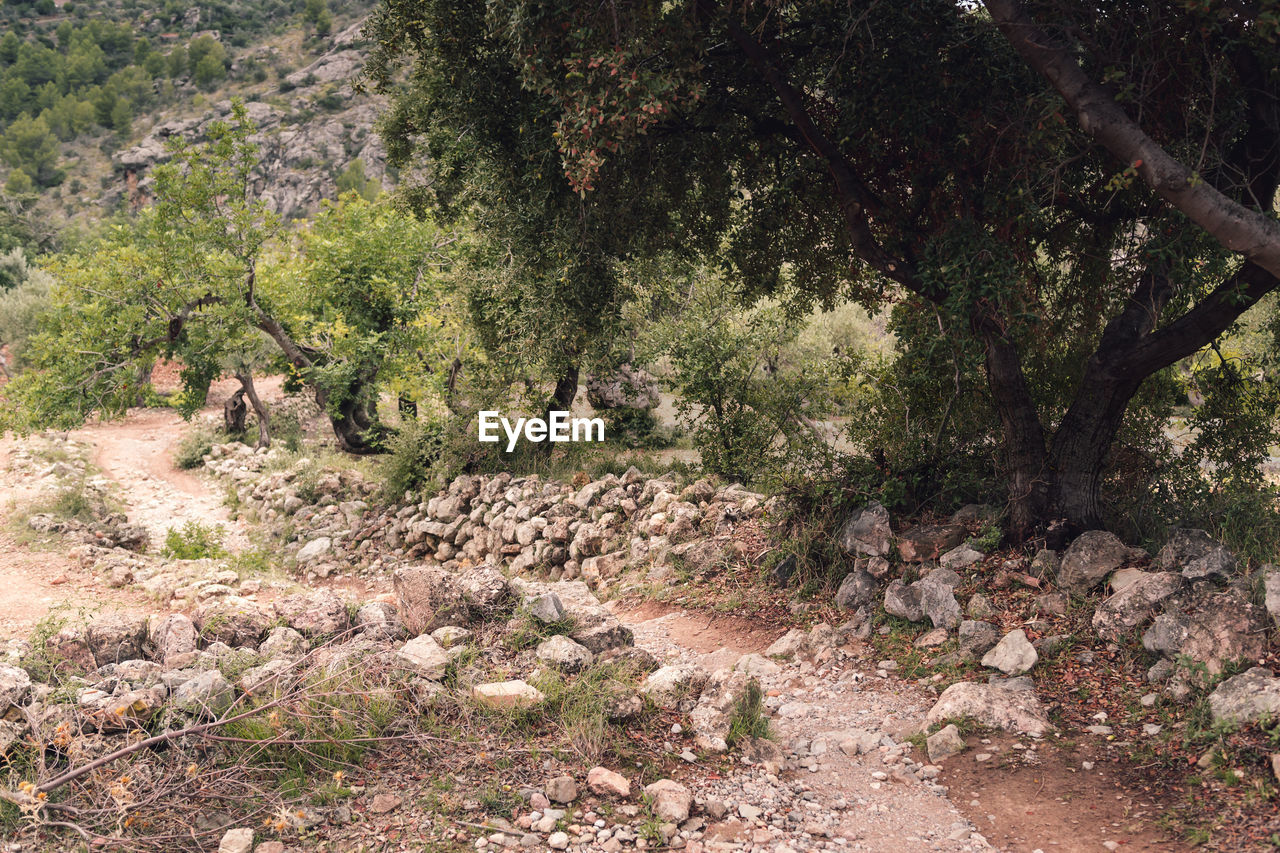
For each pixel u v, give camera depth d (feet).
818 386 37.58
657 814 14.01
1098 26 19.81
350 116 495.00
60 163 499.10
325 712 15.74
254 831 12.97
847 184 24.79
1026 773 15.70
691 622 28.19
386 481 56.29
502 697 17.06
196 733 14.51
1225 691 15.88
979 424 28.68
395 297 74.84
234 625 20.21
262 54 604.49
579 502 41.81
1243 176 18.83
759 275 34.01
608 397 76.28
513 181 31.35
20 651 20.13
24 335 134.62
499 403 53.67
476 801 14.08
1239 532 23.30
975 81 22.68
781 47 26.37
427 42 30.25
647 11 20.42
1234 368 27.61
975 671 20.63
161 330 67.31
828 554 28.32
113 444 97.40
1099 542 22.20
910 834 13.97
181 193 66.64
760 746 17.03
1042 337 28.14
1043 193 22.93
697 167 30.40
